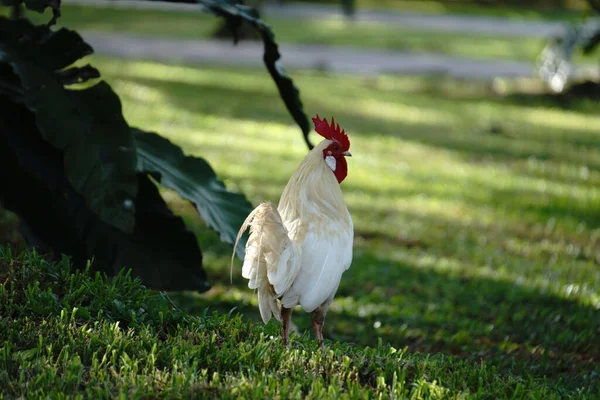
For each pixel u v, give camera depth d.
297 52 31.66
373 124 20.48
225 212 7.43
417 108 23.31
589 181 16.44
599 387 6.43
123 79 22.27
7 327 5.12
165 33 33.56
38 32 7.37
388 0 52.72
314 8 47.03
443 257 11.29
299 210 5.23
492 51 35.66
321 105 21.97
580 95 26.39
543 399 5.18
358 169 16.00
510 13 52.25
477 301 9.49
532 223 13.13
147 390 4.59
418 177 15.80
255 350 5.09
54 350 4.98
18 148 7.55
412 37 37.94
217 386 4.64
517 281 10.20
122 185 6.70
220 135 17.69
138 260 7.34
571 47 26.64
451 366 5.48
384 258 10.99
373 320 8.83
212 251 10.69
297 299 5.00
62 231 7.50
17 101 7.01
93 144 6.79
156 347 5.02
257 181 14.21
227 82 24.05
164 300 5.74
